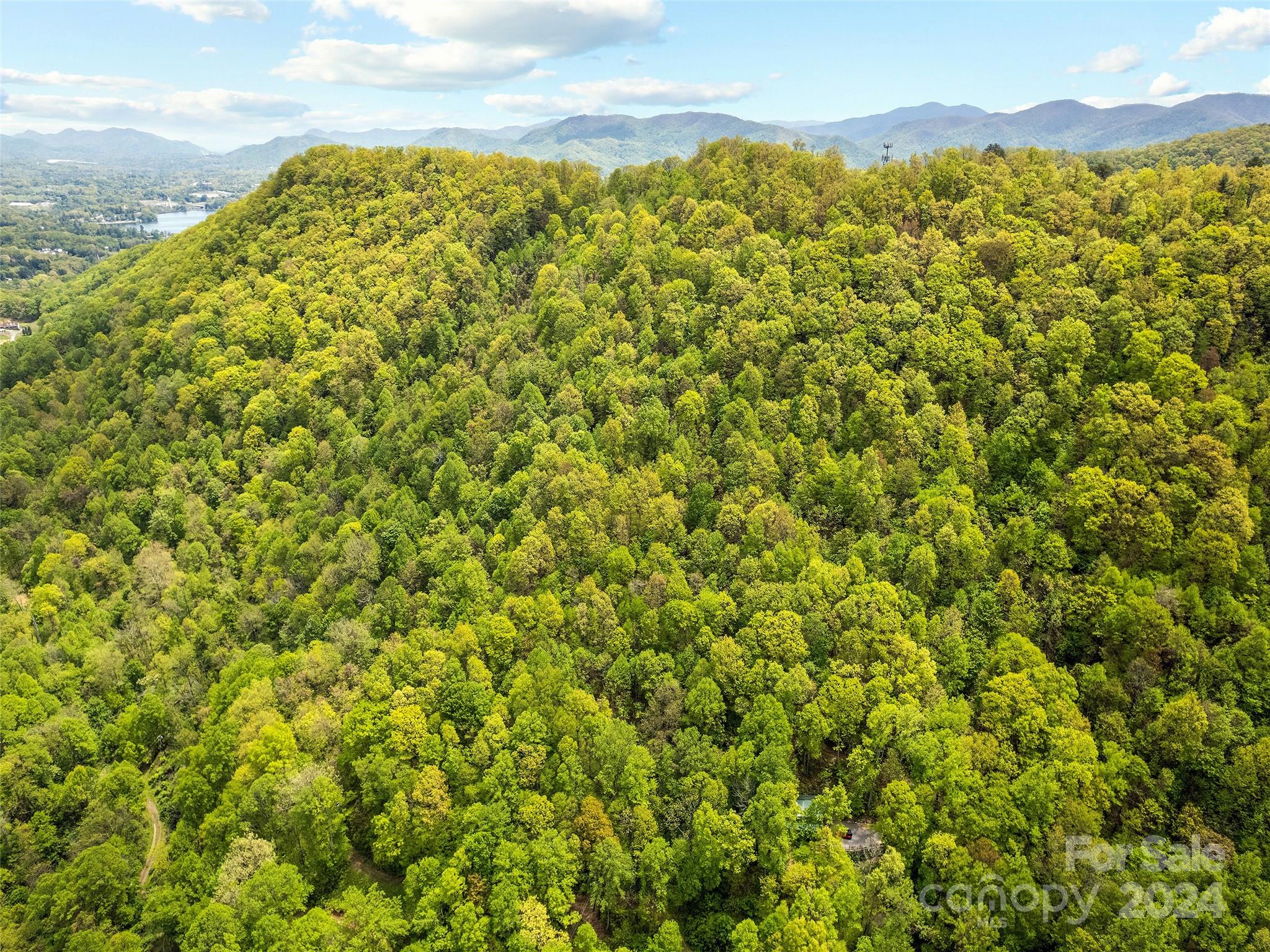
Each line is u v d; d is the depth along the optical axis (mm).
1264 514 124062
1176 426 132500
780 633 115000
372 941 90812
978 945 88125
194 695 139000
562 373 176250
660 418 155625
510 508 150250
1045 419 145750
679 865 98938
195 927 91000
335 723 115750
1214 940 88000
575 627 123750
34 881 110500
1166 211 175250
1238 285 150125
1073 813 95688
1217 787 101938
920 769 103438
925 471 144625
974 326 158125
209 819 106250
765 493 143625
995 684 108750
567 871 96375
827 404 156875
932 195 198875
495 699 114438
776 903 94000
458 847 100688
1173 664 112625
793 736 110062
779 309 172375
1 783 116812
